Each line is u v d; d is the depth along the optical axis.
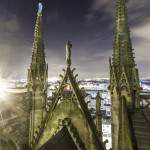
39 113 45.00
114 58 37.53
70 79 42.56
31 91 45.31
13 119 43.03
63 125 40.59
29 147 42.94
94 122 40.66
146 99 36.47
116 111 35.38
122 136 27.91
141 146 26.94
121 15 38.78
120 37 37.91
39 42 47.16
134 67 36.59
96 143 39.41
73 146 38.28
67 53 43.44
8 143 38.62
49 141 38.28
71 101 42.06
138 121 31.38
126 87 35.28
